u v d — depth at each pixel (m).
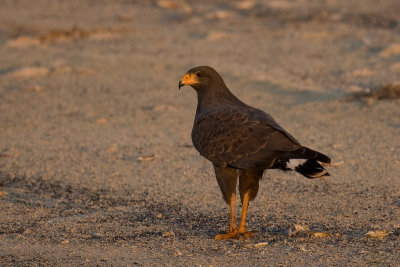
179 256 8.79
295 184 11.84
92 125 16.56
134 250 9.12
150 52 24.55
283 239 9.31
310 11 29.38
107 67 22.48
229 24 29.06
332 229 9.66
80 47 26.20
